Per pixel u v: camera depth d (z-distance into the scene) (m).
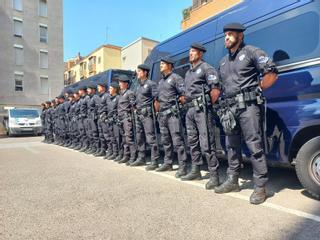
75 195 5.04
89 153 10.26
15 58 35.19
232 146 4.84
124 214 4.09
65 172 6.98
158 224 3.72
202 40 6.26
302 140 4.52
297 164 4.33
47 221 3.94
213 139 5.23
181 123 6.04
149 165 7.03
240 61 4.39
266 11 4.97
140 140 7.55
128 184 5.66
